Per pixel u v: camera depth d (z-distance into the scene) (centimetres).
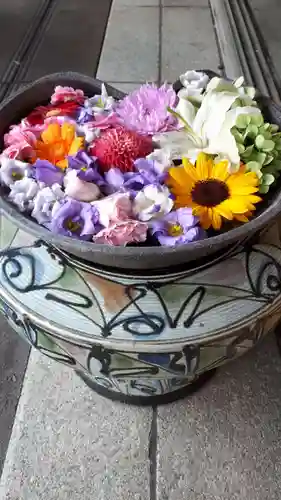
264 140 66
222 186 65
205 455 87
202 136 71
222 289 66
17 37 189
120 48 183
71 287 67
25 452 87
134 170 69
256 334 69
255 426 90
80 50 183
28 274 69
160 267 66
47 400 93
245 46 177
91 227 62
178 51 181
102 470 85
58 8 205
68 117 75
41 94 79
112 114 73
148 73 172
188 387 93
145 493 83
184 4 206
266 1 198
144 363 67
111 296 66
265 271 69
